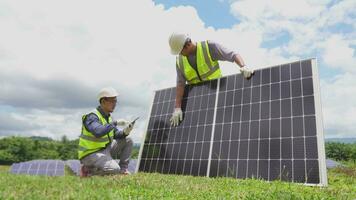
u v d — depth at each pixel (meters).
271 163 7.57
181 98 10.77
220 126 9.15
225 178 7.44
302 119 7.55
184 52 10.49
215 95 9.82
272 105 8.28
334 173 11.61
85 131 9.20
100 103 9.54
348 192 5.81
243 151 8.25
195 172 8.99
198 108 10.09
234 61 10.14
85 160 9.08
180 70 10.84
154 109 11.63
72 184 5.91
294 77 8.23
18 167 40.53
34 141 151.38
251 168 7.87
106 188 5.41
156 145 10.64
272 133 7.91
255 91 8.87
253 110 8.62
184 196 4.95
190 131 9.88
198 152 9.26
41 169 39.53
